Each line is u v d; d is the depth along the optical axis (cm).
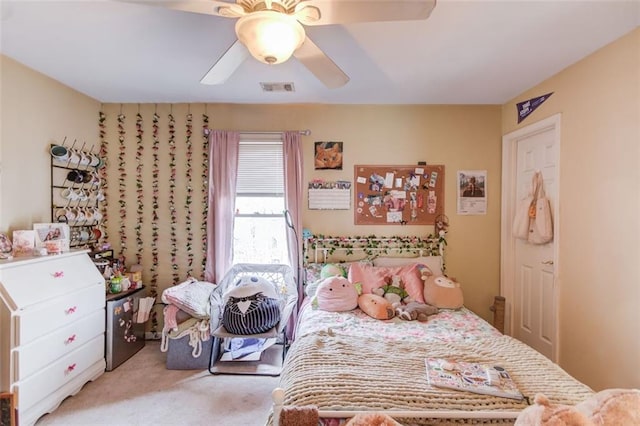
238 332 254
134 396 227
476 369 148
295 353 172
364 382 137
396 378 141
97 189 309
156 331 323
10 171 225
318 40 196
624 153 189
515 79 255
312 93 290
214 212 312
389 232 320
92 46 207
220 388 238
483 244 320
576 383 140
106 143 319
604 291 202
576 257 224
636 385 182
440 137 320
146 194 322
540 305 271
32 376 192
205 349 268
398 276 280
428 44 201
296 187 313
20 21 178
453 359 160
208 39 198
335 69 167
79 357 229
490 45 202
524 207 274
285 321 265
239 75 251
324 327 214
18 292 186
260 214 324
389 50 209
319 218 321
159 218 322
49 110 256
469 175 319
